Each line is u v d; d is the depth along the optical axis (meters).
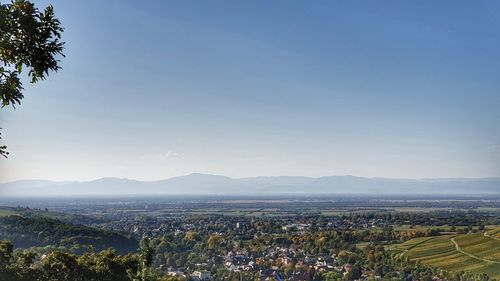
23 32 13.39
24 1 13.30
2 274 40.91
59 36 13.96
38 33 13.48
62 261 45.59
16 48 13.52
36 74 14.03
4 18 12.86
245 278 140.25
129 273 44.31
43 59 13.77
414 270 140.62
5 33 13.23
